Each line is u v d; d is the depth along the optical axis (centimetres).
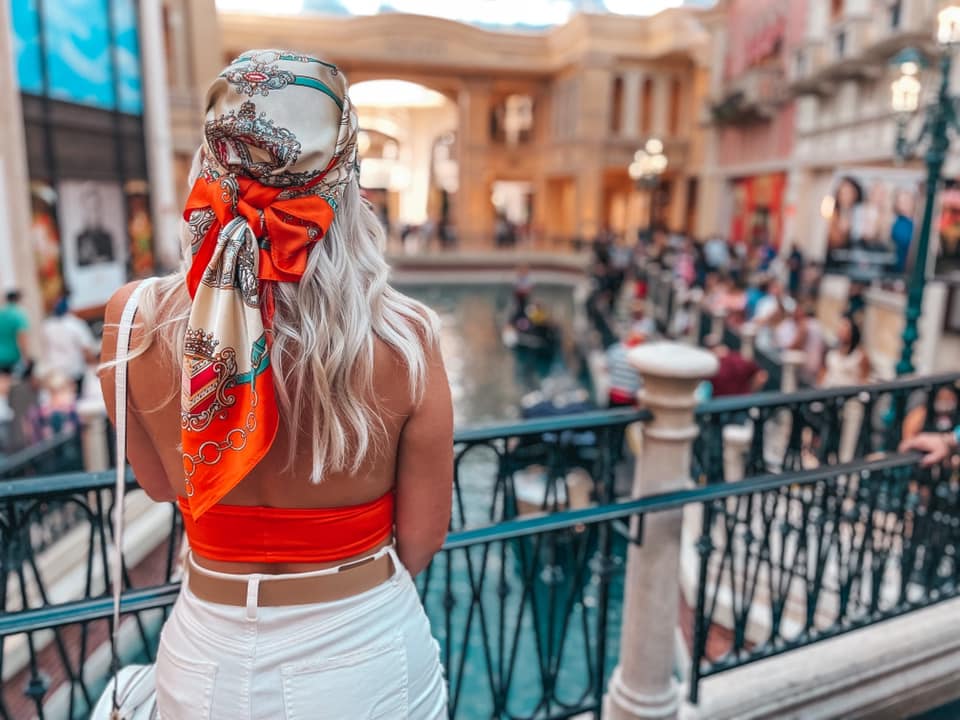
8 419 559
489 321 1895
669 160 2986
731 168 2272
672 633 194
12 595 389
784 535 219
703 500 180
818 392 216
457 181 3338
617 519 173
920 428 271
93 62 1056
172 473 91
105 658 368
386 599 95
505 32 3138
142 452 95
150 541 476
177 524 150
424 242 2980
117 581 96
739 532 421
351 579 91
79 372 732
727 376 641
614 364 771
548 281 2744
